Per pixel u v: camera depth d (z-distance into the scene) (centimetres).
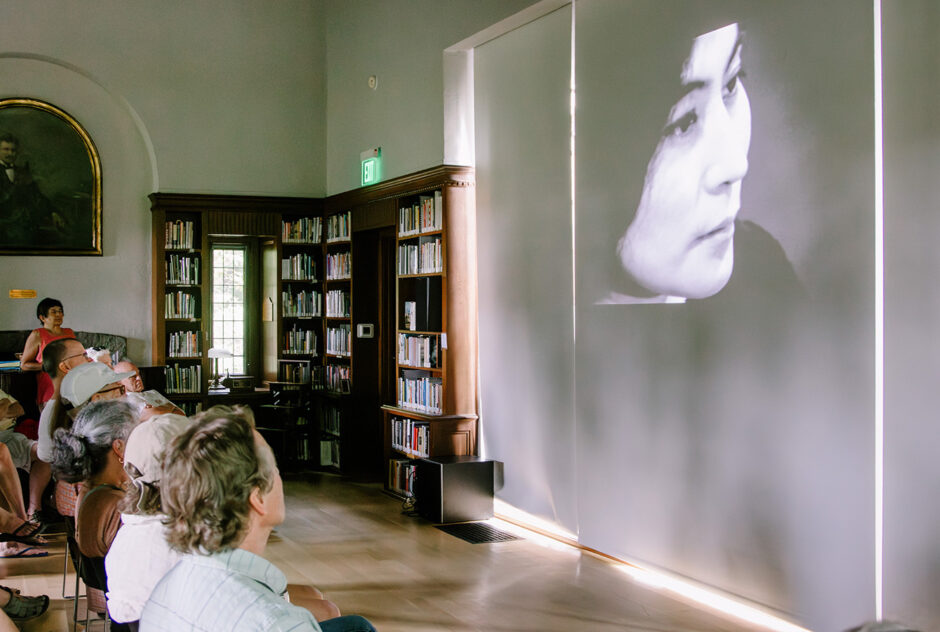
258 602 166
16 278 973
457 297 793
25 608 491
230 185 1030
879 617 428
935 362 400
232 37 1029
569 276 684
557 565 621
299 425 1020
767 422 495
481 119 790
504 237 761
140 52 998
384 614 515
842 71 447
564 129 684
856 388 440
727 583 526
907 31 413
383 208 905
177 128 1009
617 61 618
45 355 585
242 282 1063
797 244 474
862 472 437
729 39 521
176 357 1004
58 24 970
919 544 407
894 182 419
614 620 504
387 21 903
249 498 179
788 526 481
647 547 596
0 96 966
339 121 1027
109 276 1012
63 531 713
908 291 412
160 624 171
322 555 647
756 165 501
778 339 487
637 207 600
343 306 992
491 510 766
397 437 859
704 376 541
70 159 993
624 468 616
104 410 347
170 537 173
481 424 798
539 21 709
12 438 705
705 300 539
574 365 675
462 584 575
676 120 565
